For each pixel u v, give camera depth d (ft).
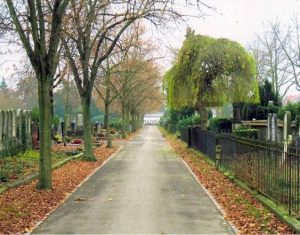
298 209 33.35
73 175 63.36
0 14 77.20
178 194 47.57
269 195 40.52
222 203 42.04
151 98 256.52
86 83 88.28
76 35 83.92
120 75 148.77
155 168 75.25
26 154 82.84
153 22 67.21
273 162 39.96
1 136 74.95
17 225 32.71
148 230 31.68
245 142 50.39
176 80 115.85
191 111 210.59
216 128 110.83
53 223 33.88
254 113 120.78
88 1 91.71
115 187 52.90
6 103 201.77
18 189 48.39
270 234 29.96
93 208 39.78
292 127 79.97
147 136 228.63
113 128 246.06
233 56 110.52
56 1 48.73
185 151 114.73
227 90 111.45
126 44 151.94
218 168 69.05
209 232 31.14
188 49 114.21
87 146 88.22
